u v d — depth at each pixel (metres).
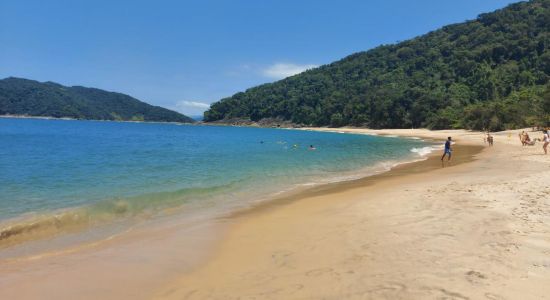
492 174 17.83
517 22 147.88
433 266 6.43
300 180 18.86
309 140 64.62
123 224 10.58
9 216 11.02
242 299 5.66
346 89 180.00
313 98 188.12
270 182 18.08
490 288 5.50
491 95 112.44
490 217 9.36
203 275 6.78
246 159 28.69
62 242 8.95
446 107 111.44
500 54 132.38
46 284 6.47
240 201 13.76
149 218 11.27
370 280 6.02
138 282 6.52
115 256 7.90
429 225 8.99
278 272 6.71
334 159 29.58
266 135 89.56
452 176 18.11
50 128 100.62
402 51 187.50
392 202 12.06
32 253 8.15
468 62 135.00
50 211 11.66
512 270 6.11
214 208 12.59
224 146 45.62
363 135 91.88
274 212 11.81
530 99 76.75
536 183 13.95
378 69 188.25
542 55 118.75
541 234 7.87
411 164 25.75
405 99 126.56
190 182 17.56
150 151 35.91
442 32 187.75
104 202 12.78
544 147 27.42
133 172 20.66
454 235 8.09
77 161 25.81
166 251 8.20
